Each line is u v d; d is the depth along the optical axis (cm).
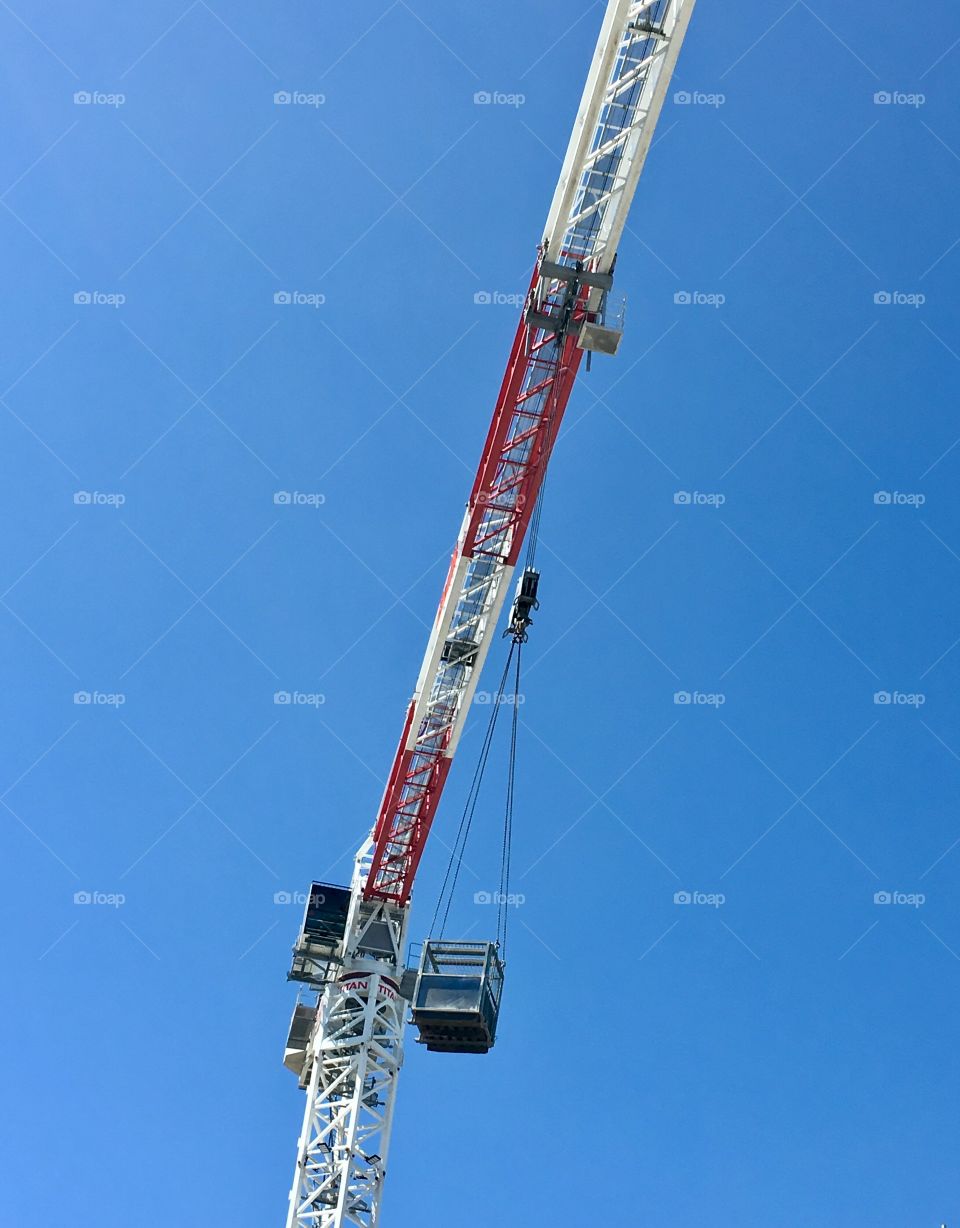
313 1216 5550
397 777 5950
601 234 4728
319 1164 5647
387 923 6219
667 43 4416
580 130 4478
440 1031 5647
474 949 5741
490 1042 5700
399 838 6122
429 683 5631
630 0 4309
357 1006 6044
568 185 4584
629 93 4522
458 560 5300
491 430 5100
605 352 4831
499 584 5434
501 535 5300
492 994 5734
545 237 4722
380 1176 5644
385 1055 5888
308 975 6116
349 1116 5728
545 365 4931
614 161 4634
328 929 6134
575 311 4772
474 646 5547
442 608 5444
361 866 6350
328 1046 5891
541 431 5056
